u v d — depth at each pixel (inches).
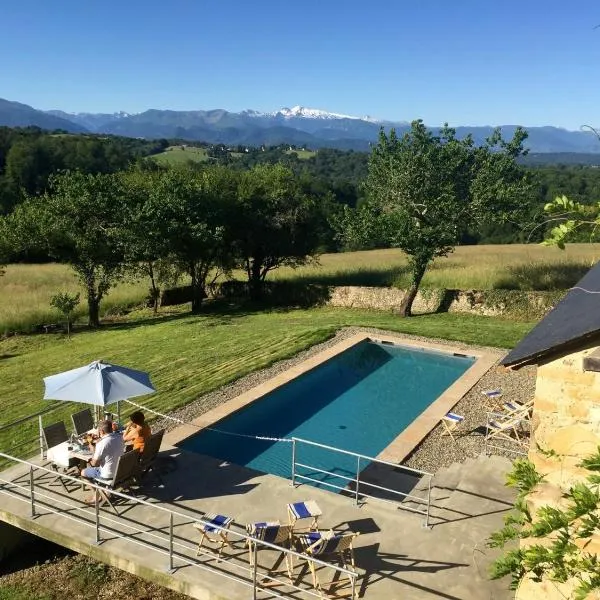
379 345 862.5
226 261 1355.8
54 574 394.3
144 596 370.3
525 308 1046.4
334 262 1818.4
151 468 432.8
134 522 367.6
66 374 438.6
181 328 1064.2
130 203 1211.9
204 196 1278.3
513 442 513.3
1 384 794.8
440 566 324.2
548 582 257.0
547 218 172.7
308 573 320.2
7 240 1133.1
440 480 437.7
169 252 1204.5
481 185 996.6
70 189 1137.4
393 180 1018.1
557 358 243.8
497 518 374.0
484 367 719.7
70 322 1181.1
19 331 1170.0
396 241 1030.4
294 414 630.5
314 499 394.6
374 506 385.7
